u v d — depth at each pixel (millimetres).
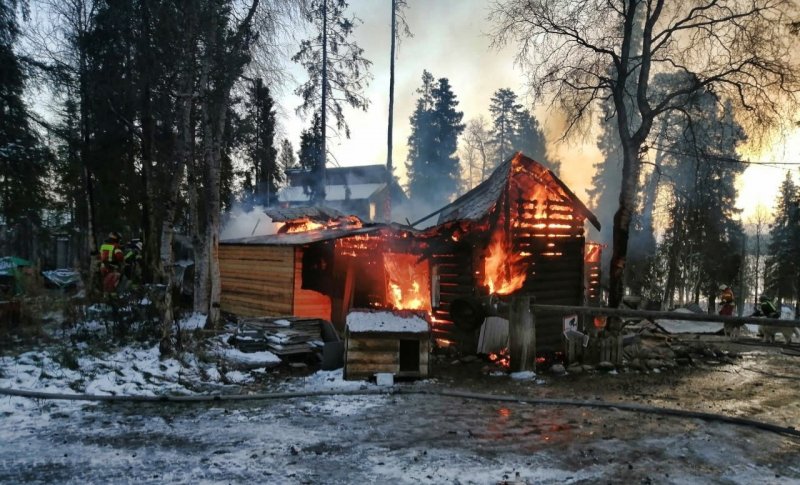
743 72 12320
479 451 5559
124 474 4797
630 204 12578
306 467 5020
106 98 15805
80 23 15078
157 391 7906
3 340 9781
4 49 14961
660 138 19375
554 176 13164
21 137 16797
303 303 13609
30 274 16547
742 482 4832
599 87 13586
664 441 5988
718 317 8219
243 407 7273
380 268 13531
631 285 35344
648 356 11109
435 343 12359
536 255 13047
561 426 6527
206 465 5039
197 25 12305
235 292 15539
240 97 14477
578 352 10727
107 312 11227
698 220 31000
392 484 4637
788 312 41281
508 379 9438
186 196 22969
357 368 9055
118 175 20656
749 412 7344
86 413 6727
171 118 15781
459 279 12391
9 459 5109
